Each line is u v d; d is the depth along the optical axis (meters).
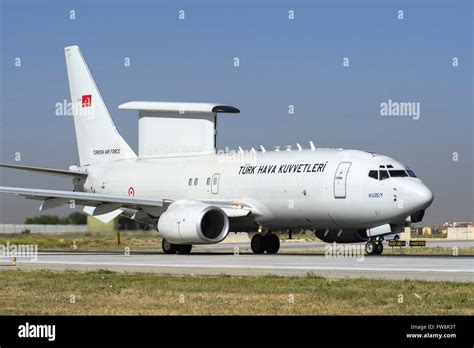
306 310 37.62
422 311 36.91
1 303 40.88
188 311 37.69
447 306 37.91
